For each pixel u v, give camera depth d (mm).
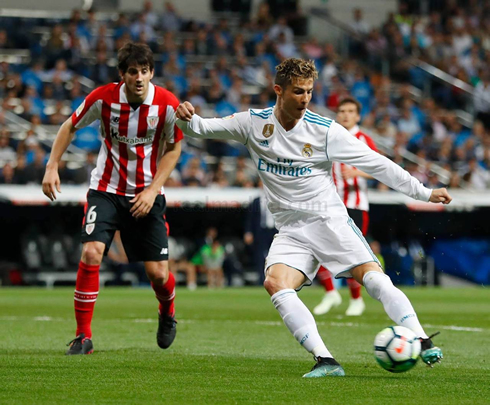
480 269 68375
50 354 20828
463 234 68562
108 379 16328
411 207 66750
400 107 89875
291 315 17078
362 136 34062
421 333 16734
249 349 22797
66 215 64500
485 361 20359
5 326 29328
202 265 65938
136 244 21516
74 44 82250
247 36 93125
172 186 66938
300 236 17859
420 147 82562
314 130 17562
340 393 14719
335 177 35031
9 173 63844
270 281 17469
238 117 18125
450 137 85938
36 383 15742
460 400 14086
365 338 26297
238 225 68438
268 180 18094
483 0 108250
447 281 68875
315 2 103125
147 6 90750
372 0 104562
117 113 20734
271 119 17766
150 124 20859
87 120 21062
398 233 68188
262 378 16609
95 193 21328
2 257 66438
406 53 99000
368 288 17359
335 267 17625
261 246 60594
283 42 92688
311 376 16688
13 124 74250
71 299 46719
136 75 20094
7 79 77375
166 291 21719
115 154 21109
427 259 68062
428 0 106125
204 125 18047
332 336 26938
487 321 33844
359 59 94188
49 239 64438
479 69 98875
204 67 86125
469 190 73688
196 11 98875
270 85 85438
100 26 86875
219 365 18812
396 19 103812
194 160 68562
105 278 65125
